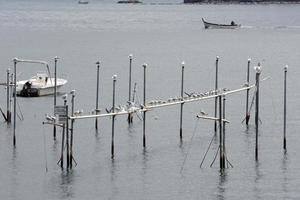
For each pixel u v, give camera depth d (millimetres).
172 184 138750
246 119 185250
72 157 149875
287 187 137500
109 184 138625
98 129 177000
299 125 184625
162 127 179875
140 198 132375
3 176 142375
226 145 164250
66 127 146625
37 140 167500
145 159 153250
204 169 147000
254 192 135000
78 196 133000
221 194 134125
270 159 153750
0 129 177750
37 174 143375
